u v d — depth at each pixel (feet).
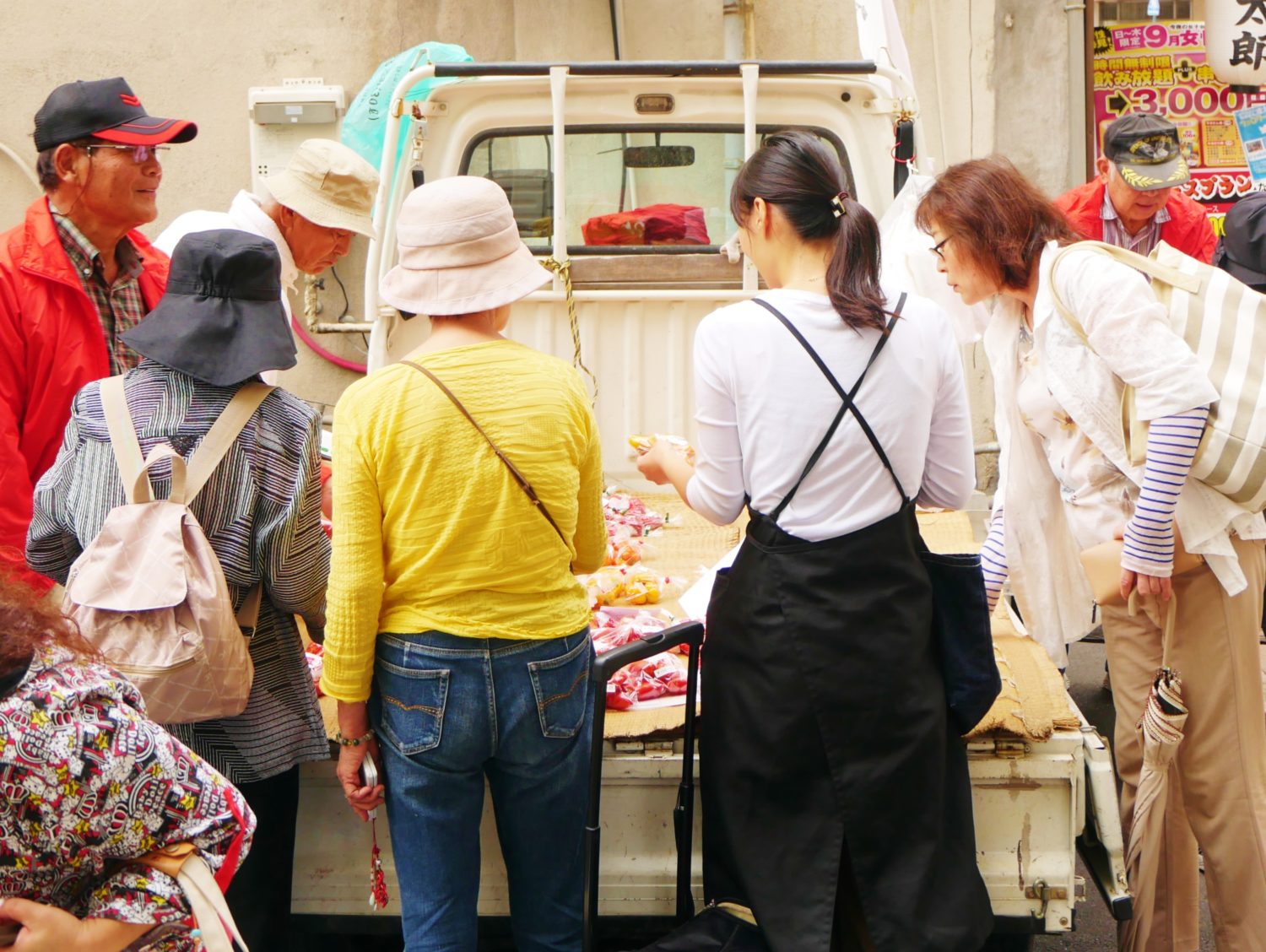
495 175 15.44
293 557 7.94
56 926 5.32
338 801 9.21
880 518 7.73
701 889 9.12
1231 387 8.94
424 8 21.49
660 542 13.91
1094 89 22.49
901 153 14.67
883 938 7.60
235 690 7.59
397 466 7.26
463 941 7.85
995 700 8.38
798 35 21.88
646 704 9.50
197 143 21.72
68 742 5.28
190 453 7.81
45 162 10.04
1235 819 9.53
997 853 8.88
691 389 15.47
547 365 7.77
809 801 7.85
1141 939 9.60
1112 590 9.40
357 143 20.39
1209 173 22.68
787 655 7.73
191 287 8.01
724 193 15.37
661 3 21.85
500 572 7.43
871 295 7.59
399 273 7.57
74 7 21.36
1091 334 8.98
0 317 9.82
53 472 8.05
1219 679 9.45
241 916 8.25
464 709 7.43
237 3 21.36
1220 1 20.95
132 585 7.32
